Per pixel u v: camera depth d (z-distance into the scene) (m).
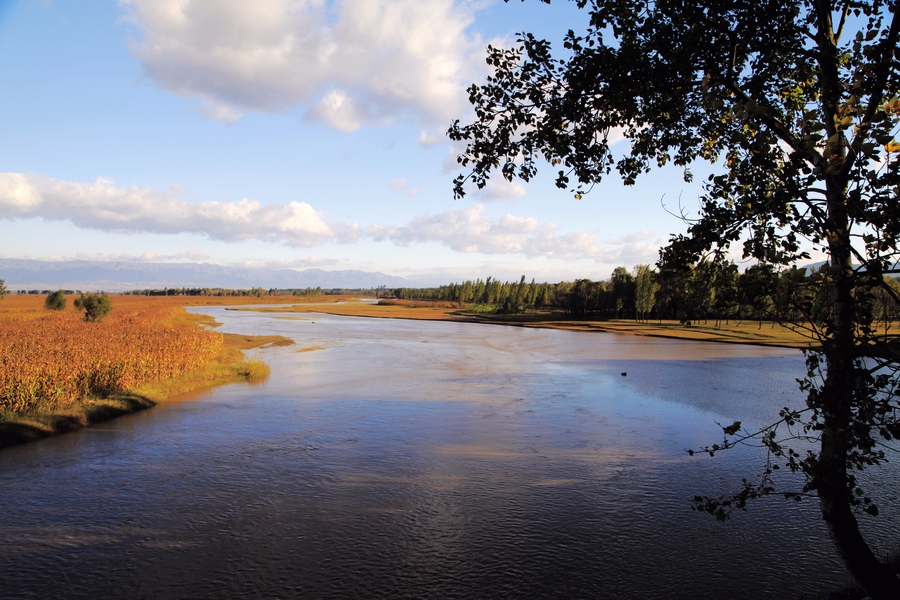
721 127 6.01
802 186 4.04
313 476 13.40
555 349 46.00
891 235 3.75
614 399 23.39
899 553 8.44
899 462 14.15
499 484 12.89
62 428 17.59
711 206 4.79
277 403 22.19
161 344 27.67
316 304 184.38
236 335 54.12
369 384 27.08
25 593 8.30
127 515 11.09
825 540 10.04
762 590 8.36
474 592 8.35
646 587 8.48
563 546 9.80
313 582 8.65
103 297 54.34
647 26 5.18
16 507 11.46
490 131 5.83
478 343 51.34
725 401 23.02
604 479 13.22
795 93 5.84
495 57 5.52
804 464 4.58
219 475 13.45
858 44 4.39
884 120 3.85
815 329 4.16
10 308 74.31
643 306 83.44
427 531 10.39
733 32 5.04
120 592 8.35
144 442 16.30
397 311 129.88
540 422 19.08
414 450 15.58
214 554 9.51
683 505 11.66
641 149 6.42
